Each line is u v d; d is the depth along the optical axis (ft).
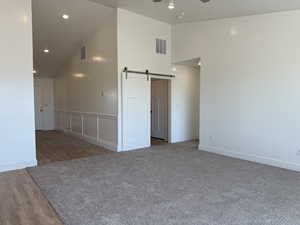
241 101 15.46
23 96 13.09
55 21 17.72
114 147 17.85
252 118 14.92
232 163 14.39
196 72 22.80
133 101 18.08
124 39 17.19
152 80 23.79
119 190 10.11
